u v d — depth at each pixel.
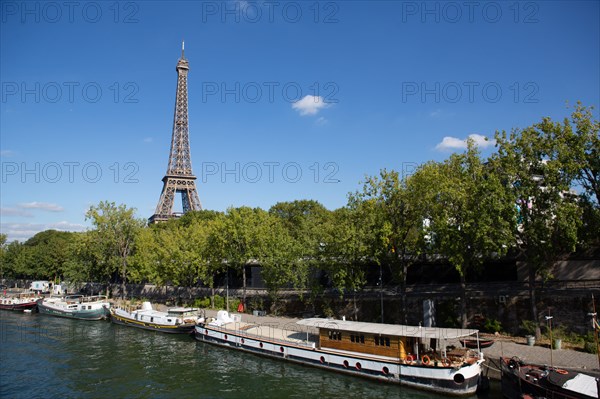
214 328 55.84
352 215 55.38
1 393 38.34
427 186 48.22
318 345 45.88
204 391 38.12
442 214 46.72
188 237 91.12
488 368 37.28
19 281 161.50
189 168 159.00
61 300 93.50
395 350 39.22
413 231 54.84
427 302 48.09
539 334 43.00
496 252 46.72
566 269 51.16
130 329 68.75
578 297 44.31
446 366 35.31
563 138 43.66
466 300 50.97
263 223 74.50
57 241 138.62
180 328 62.72
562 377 30.00
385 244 48.91
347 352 42.31
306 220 99.12
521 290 48.62
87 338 61.72
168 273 85.94
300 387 38.53
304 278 63.53
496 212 43.09
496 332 47.50
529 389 30.30
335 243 55.72
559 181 43.38
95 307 80.56
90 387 39.69
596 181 44.34
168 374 43.12
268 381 40.38
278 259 65.88
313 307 61.94
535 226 42.97
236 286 90.38
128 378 42.06
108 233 100.62
